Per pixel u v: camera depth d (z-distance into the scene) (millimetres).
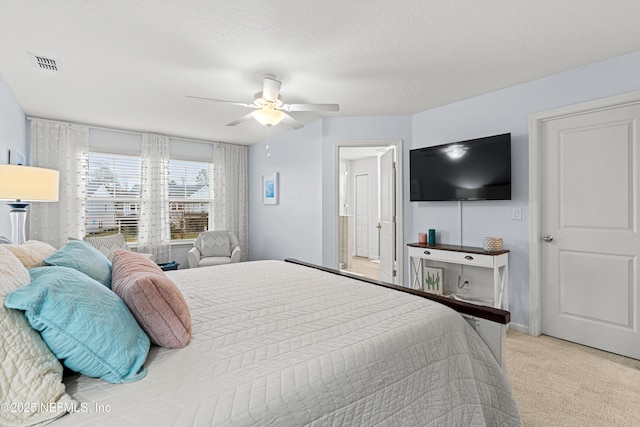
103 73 2740
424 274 3658
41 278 950
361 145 4105
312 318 1411
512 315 3078
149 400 822
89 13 1901
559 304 2834
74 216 4230
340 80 2914
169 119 4141
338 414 968
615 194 2535
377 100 3469
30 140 3941
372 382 1079
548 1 1807
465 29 2088
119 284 1211
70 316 864
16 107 3361
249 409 821
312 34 2143
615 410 1815
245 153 5859
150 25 2029
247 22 2002
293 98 3395
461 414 1307
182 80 2887
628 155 2475
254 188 5730
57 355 862
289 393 896
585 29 2094
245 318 1416
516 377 2176
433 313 1459
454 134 3543
